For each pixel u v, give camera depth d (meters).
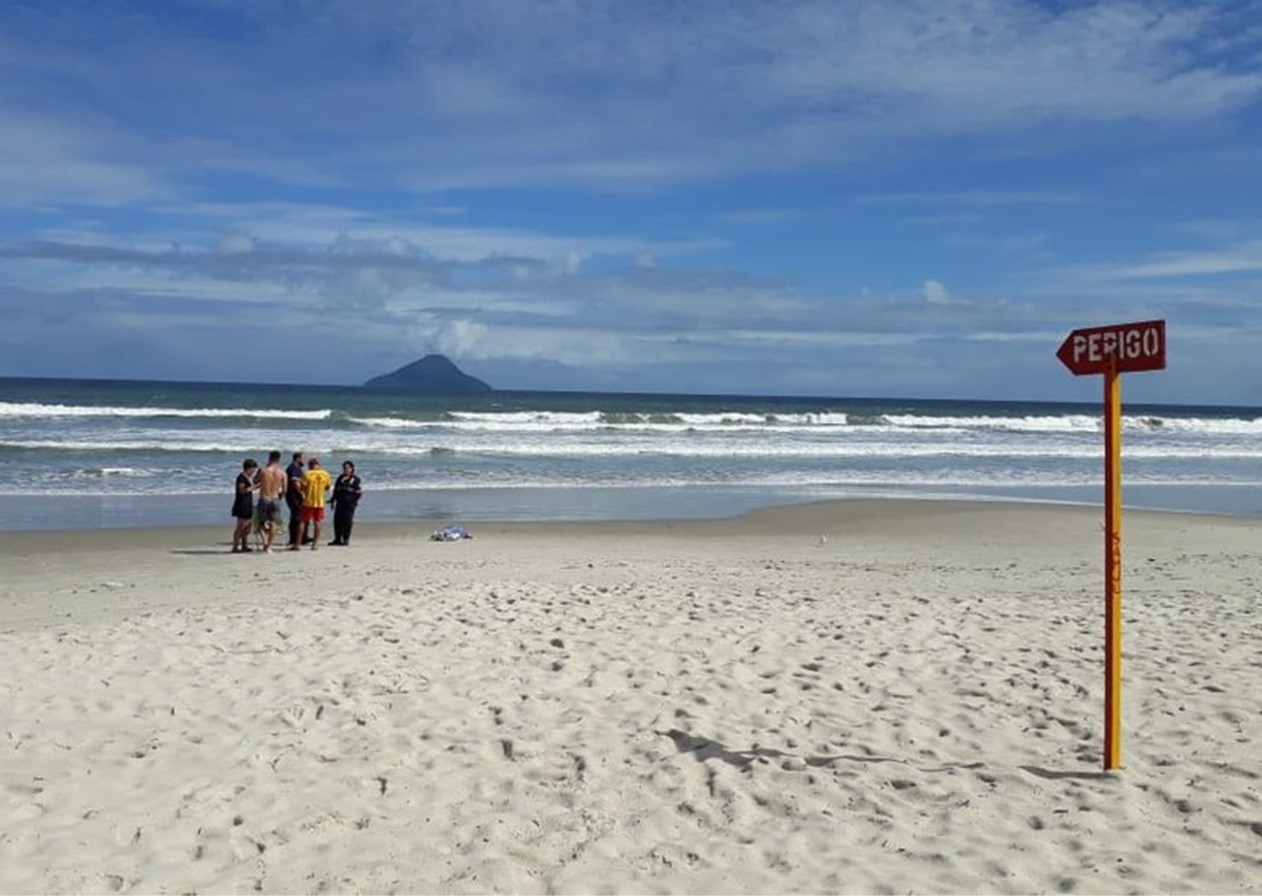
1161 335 5.59
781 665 8.70
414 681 8.13
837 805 5.79
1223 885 4.80
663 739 6.80
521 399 124.25
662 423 56.06
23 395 79.06
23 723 7.07
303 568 16.06
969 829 5.44
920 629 10.15
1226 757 6.42
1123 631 10.12
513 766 6.39
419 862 5.14
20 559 17.42
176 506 24.67
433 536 20.16
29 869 5.00
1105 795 5.84
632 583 13.44
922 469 37.97
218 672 8.36
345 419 50.69
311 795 5.92
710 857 5.17
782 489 30.91
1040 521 24.08
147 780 6.10
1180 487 33.97
